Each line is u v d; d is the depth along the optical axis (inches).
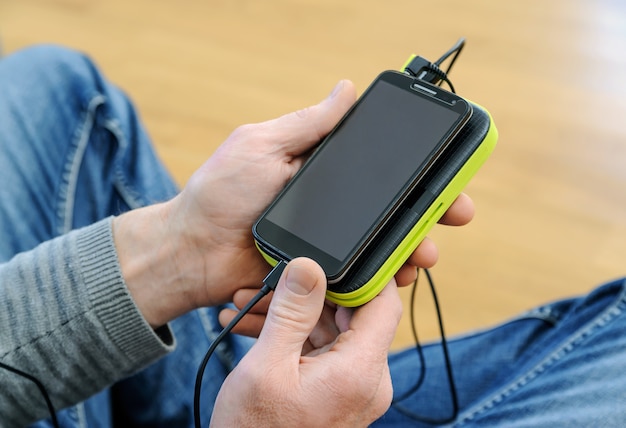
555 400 27.1
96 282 26.3
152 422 34.7
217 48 60.8
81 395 27.9
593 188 49.9
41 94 34.8
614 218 48.5
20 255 27.3
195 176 27.2
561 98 54.9
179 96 58.0
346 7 62.6
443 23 60.7
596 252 47.2
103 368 27.4
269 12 62.9
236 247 27.6
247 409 22.1
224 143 27.4
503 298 46.0
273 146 26.8
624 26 59.1
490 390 31.5
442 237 48.6
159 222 27.7
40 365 26.4
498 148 52.4
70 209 33.4
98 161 35.5
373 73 57.9
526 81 56.2
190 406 33.3
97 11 64.3
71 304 26.1
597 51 57.7
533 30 59.5
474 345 32.9
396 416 32.2
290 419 22.2
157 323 28.5
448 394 31.9
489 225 48.8
